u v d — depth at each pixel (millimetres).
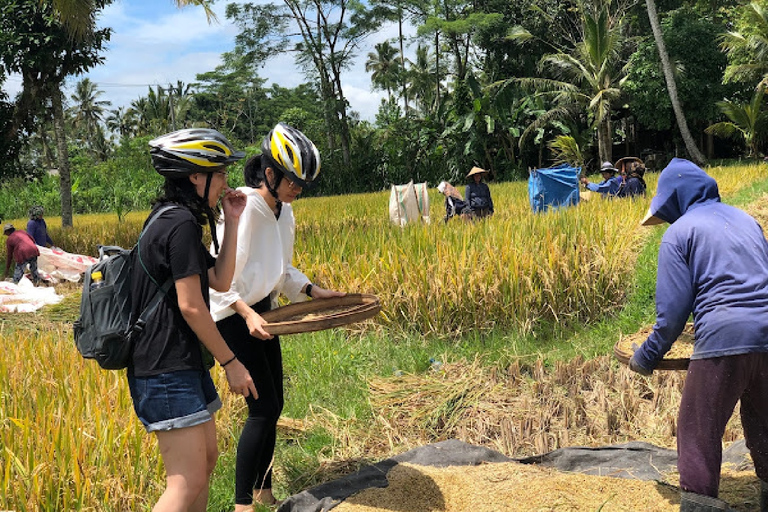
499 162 37812
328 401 5223
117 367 2623
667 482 3619
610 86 35594
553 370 5613
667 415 4543
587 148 36656
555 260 7285
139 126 69188
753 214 12164
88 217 29438
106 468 3459
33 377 4613
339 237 8508
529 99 35781
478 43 40406
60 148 18109
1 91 16875
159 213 2658
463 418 4746
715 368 2889
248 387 2734
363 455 4289
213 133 2760
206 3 11734
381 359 6172
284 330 3186
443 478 3602
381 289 7117
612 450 3992
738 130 34031
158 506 2584
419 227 8789
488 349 6383
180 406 2594
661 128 33656
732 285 2916
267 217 3490
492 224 9031
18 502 3186
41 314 9234
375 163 42156
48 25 15219
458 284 6891
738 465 3752
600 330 6840
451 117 37875
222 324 3430
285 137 3416
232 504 3775
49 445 3430
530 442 4348
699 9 36625
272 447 3678
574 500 3355
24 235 11867
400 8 43969
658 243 9578
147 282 2615
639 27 39094
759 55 28922
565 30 38469
